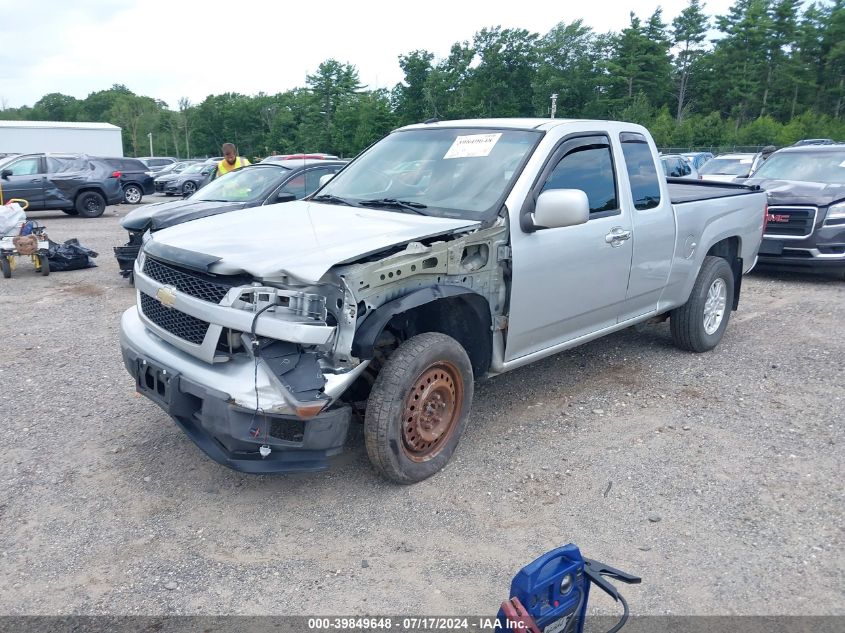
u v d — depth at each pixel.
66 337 6.86
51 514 3.63
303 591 3.05
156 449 4.36
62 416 4.87
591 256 4.72
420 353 3.68
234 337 3.38
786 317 7.76
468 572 3.18
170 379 3.49
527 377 5.71
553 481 4.00
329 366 3.36
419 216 4.20
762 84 77.50
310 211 4.44
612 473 4.10
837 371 5.86
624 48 71.19
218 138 106.88
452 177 4.54
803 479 4.04
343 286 3.31
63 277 10.17
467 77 70.88
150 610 2.92
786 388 5.48
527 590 2.32
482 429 4.70
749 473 4.11
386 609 2.93
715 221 6.09
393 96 73.25
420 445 3.91
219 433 3.31
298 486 3.92
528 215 4.23
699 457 4.30
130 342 3.95
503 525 3.56
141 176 25.16
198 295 3.50
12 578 3.12
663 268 5.51
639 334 7.00
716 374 5.81
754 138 57.06
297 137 84.50
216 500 3.78
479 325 4.16
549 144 4.50
